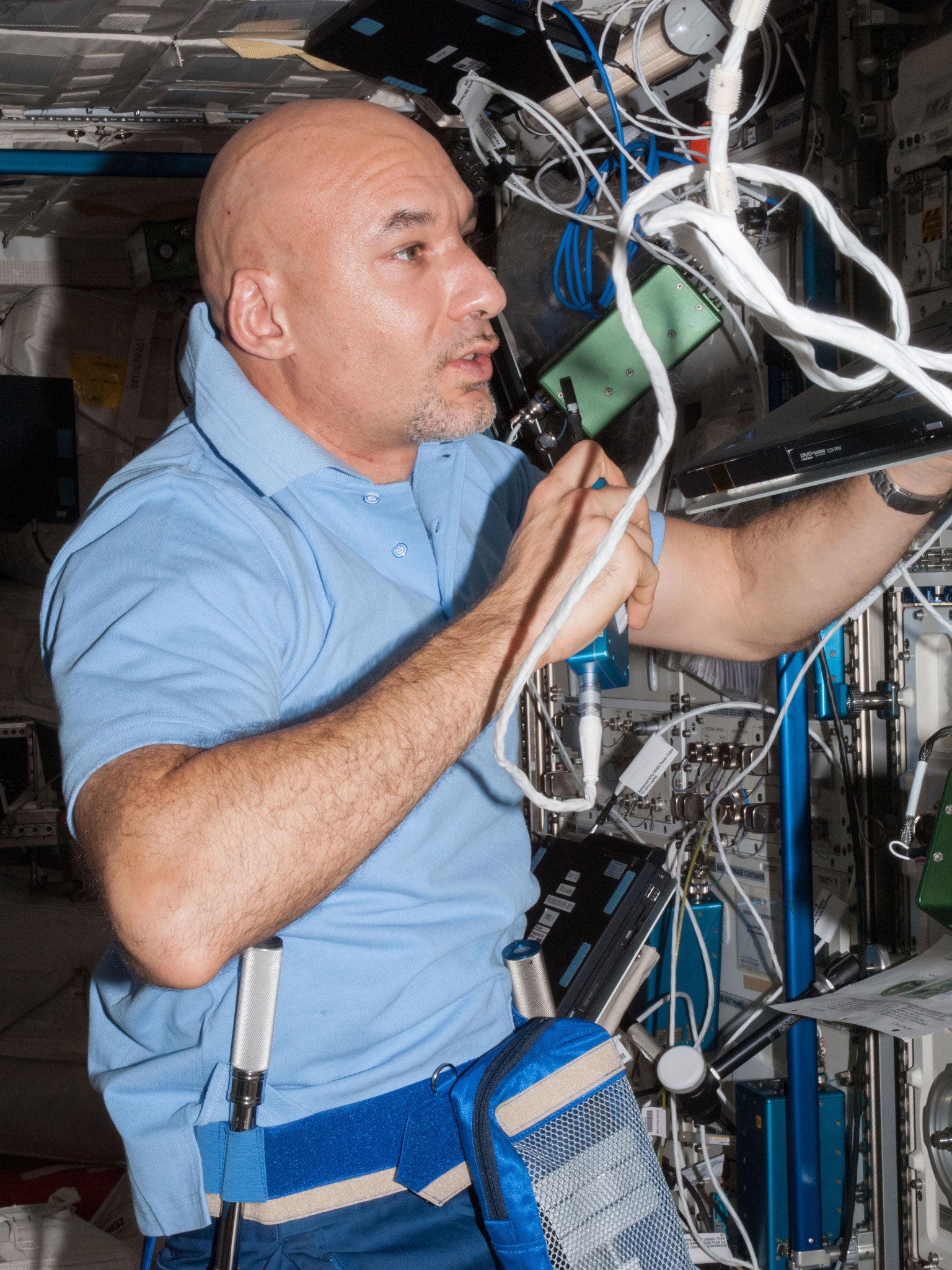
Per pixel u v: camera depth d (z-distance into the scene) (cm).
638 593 92
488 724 87
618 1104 115
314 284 109
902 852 177
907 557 186
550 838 237
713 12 190
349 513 117
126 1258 208
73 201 331
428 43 202
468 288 112
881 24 192
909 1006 152
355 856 82
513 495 140
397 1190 106
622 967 198
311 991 104
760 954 220
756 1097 203
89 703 86
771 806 211
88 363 380
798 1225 194
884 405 101
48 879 356
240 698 89
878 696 194
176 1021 104
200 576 94
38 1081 320
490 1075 106
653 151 203
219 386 113
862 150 197
